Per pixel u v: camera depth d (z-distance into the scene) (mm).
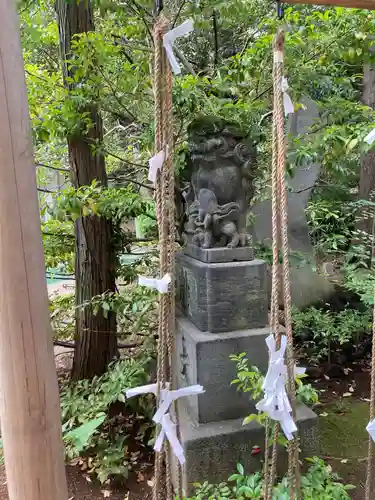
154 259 3453
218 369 2219
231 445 2145
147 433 2635
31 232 985
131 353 3512
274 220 1184
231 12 2621
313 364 3609
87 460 2473
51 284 5598
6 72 933
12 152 946
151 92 2781
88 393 2559
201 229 2404
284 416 1176
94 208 2564
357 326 3275
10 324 984
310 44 2707
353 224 3762
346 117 2922
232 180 2361
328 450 2566
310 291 3754
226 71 3305
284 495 1565
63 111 2654
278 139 1150
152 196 3076
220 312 2289
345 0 1259
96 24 3209
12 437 1035
